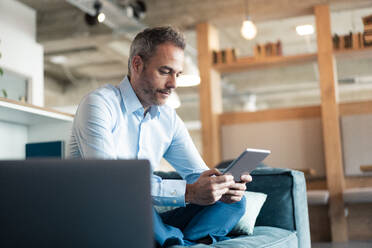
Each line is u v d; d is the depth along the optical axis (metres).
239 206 1.87
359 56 5.62
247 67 6.00
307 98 15.11
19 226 0.83
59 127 2.92
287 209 2.31
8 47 6.62
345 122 5.29
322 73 5.46
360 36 5.35
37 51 7.18
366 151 5.17
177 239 1.62
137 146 1.91
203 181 1.62
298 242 2.31
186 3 6.23
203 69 6.02
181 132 2.11
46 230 0.84
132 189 0.91
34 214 0.84
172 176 2.49
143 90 1.84
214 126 5.89
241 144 5.79
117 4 6.68
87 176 0.88
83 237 0.86
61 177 0.86
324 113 5.36
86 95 1.77
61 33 7.08
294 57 5.64
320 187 5.39
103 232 0.88
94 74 11.89
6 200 0.83
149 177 0.93
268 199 2.33
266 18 6.12
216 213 1.84
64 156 2.88
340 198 5.10
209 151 5.85
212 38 6.23
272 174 2.36
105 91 1.82
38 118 2.75
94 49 9.65
